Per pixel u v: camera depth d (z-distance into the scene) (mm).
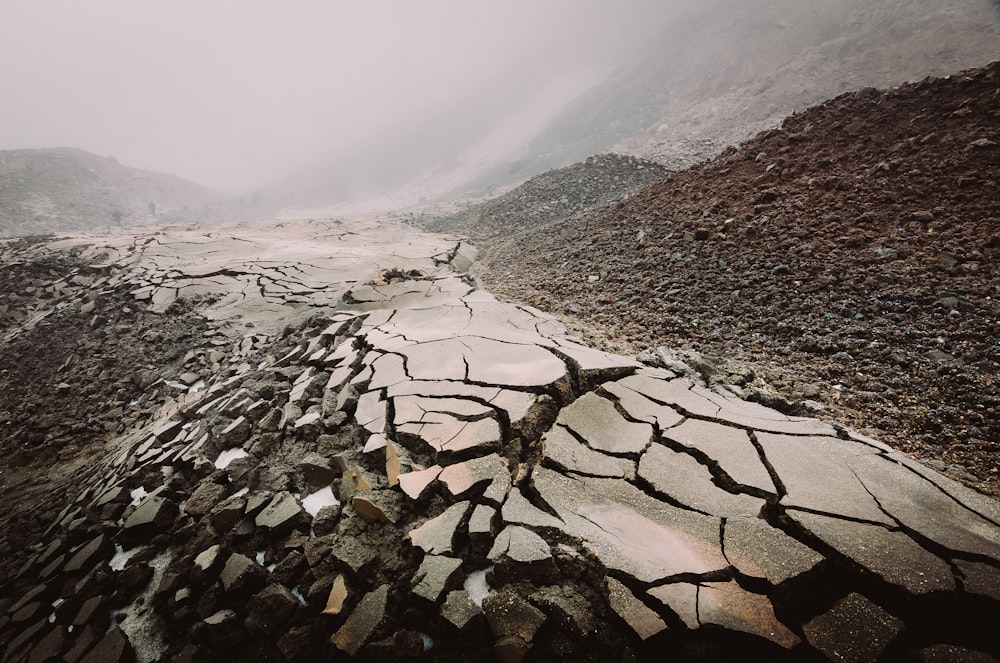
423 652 1809
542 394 3006
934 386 2963
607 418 2744
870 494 1966
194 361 6387
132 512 2939
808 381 3324
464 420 2900
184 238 12352
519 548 1955
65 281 9336
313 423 3240
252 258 10078
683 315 4773
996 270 3770
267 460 3098
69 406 5703
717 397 2863
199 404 4270
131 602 2352
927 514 1835
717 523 1945
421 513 2369
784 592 1642
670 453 2398
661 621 1611
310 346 5004
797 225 5480
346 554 2156
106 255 10688
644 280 5848
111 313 7652
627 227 7953
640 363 3414
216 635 1999
